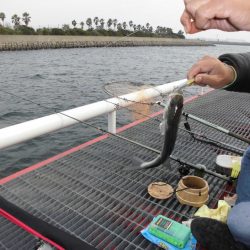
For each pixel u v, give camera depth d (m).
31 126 3.00
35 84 16.59
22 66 25.75
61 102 12.17
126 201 2.76
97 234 2.34
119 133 4.35
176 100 1.96
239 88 2.16
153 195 2.79
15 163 6.20
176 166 3.38
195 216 2.44
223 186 3.05
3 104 10.80
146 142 4.05
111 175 3.18
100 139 4.09
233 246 1.93
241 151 3.33
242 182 2.18
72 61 31.67
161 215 2.46
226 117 5.26
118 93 4.11
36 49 49.00
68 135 7.46
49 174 3.14
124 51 50.81
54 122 3.23
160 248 2.22
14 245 2.20
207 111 5.57
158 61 34.84
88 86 16.17
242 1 0.79
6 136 2.77
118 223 2.47
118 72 23.30
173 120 2.00
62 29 66.44
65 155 3.57
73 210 2.60
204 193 2.68
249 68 2.10
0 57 34.03
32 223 1.79
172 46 79.00
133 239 2.30
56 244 1.70
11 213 1.85
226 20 0.86
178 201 2.77
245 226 1.87
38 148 6.82
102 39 62.06
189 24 0.89
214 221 2.09
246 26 0.81
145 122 4.68
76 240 1.69
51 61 31.09
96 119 8.39
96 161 3.47
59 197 2.76
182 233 2.23
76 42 56.03
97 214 2.56
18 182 2.96
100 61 32.44
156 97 4.48
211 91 7.37
